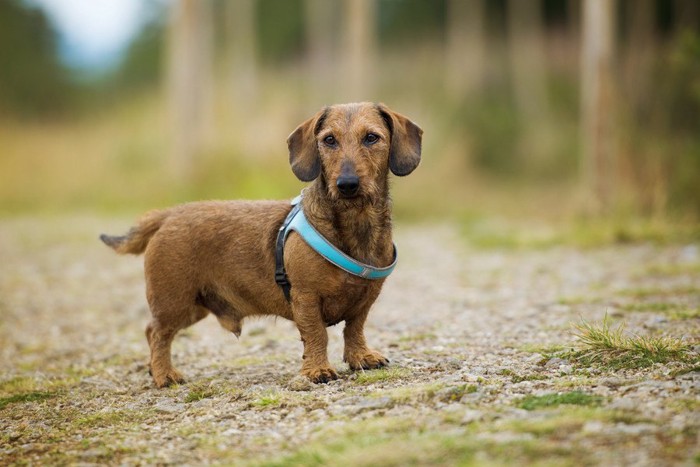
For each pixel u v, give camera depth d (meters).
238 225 7.19
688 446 4.54
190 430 5.78
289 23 50.38
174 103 24.20
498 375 6.55
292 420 5.76
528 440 4.77
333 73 38.44
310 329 6.76
